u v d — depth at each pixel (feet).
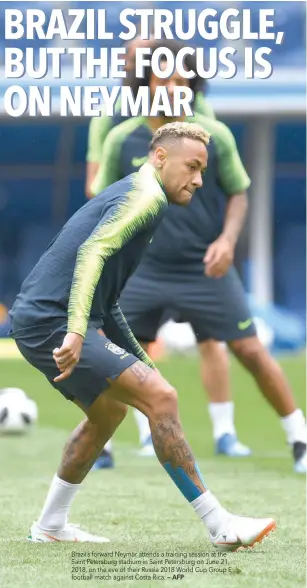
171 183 53.42
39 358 53.01
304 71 274.36
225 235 87.86
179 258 90.53
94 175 89.30
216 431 99.86
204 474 86.28
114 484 80.64
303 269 316.60
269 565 51.37
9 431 113.29
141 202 51.85
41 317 52.37
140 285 90.79
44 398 151.33
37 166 317.22
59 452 101.04
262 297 287.28
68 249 52.65
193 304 91.15
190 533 60.34
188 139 53.42
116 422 55.98
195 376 183.93
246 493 76.38
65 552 54.44
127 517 65.98
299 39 273.54
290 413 89.30
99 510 68.69
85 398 52.85
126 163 84.89
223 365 99.04
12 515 66.28
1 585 46.60
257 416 134.72
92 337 52.49
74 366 51.72
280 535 59.62
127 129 84.79
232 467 90.58
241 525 53.93
